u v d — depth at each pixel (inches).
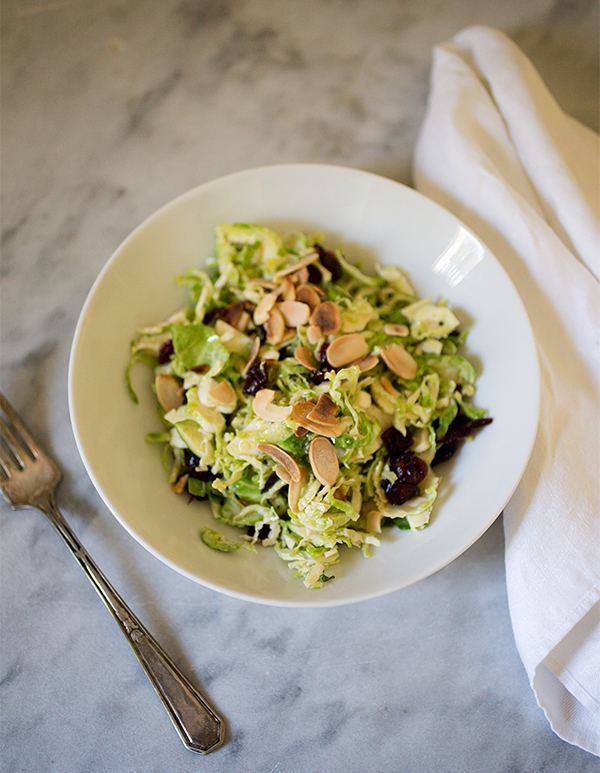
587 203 15.7
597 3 19.2
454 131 16.4
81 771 14.0
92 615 14.9
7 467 15.5
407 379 14.9
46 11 19.0
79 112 18.3
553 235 15.4
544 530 14.2
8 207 17.6
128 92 18.5
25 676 14.6
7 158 17.9
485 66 17.2
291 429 14.0
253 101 18.6
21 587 15.1
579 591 14.0
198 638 14.7
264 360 14.9
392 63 19.0
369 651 14.7
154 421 15.2
